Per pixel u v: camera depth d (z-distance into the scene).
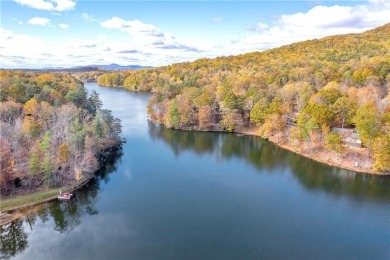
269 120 127.75
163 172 96.94
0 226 65.00
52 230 64.56
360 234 63.84
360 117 99.75
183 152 116.81
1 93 130.50
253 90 152.25
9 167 77.00
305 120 110.12
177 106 147.62
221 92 158.75
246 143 128.50
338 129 110.19
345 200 79.38
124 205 75.25
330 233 64.00
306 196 81.50
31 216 69.50
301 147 113.31
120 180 90.25
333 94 120.69
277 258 55.84
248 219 69.19
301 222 68.25
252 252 57.44
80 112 125.75
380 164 91.00
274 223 67.75
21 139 94.88
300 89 145.25
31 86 147.12
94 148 100.69
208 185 87.75
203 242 60.41
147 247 58.53
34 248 58.44
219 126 147.25
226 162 107.19
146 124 157.38
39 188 79.38
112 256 55.94
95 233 63.28
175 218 69.25
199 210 73.19
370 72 154.38
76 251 57.34
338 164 99.50
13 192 76.19
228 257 55.91
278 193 83.19
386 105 113.50
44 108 120.44
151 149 119.25
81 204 75.38
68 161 86.56
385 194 83.00
